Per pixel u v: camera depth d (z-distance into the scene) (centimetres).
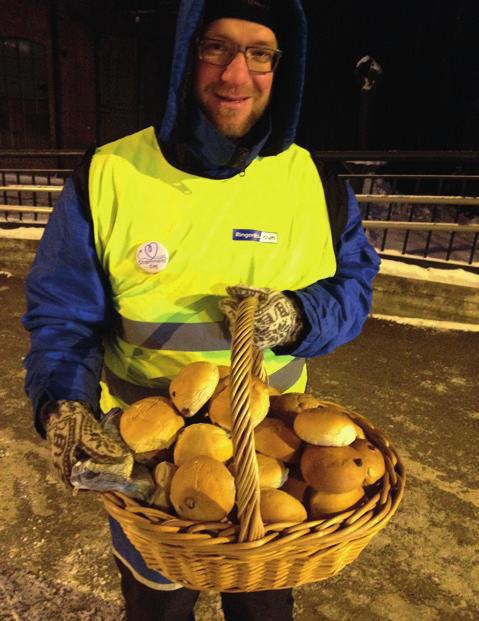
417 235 704
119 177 125
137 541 104
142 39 918
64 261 126
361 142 639
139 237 124
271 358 138
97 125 966
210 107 119
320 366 411
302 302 125
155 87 945
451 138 945
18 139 991
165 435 112
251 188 128
